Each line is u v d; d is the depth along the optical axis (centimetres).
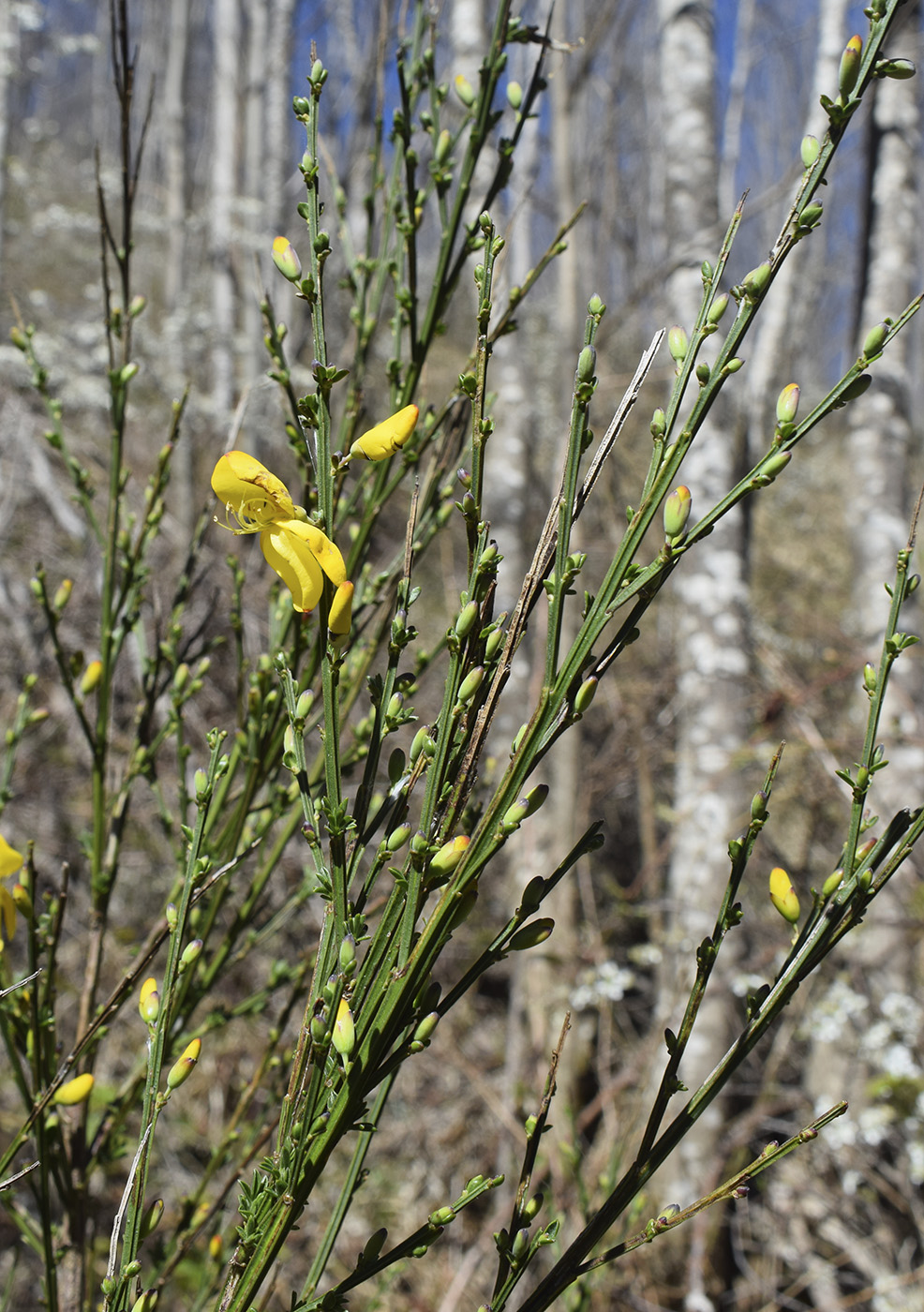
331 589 82
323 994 84
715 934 88
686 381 81
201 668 147
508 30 130
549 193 761
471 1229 443
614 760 549
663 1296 402
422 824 82
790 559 976
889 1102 414
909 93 492
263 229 858
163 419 789
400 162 144
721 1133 423
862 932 435
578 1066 459
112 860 146
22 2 883
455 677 83
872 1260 418
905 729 433
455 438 142
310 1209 432
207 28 1797
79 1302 131
